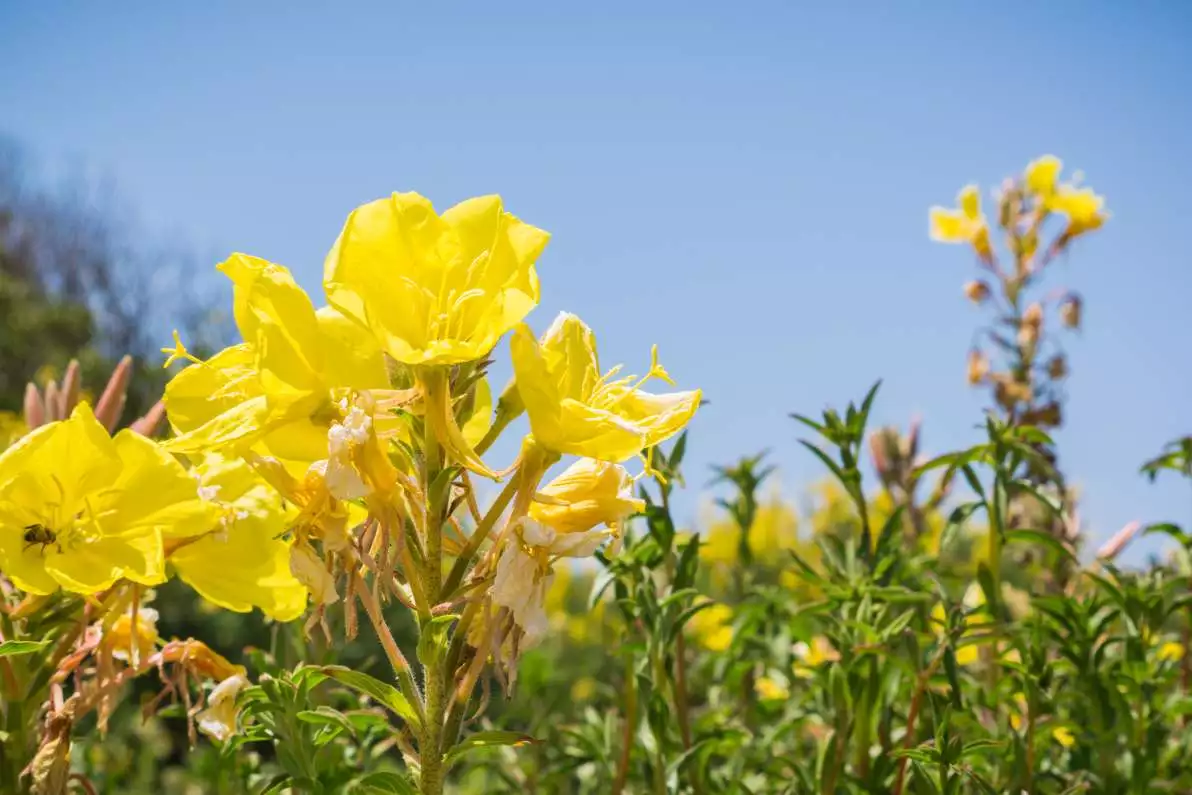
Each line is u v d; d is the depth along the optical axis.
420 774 0.58
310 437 0.58
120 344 5.89
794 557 0.77
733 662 0.90
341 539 0.57
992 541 0.78
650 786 0.78
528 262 0.58
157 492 0.64
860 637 0.75
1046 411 1.19
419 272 0.58
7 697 0.65
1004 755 0.75
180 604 2.26
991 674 0.86
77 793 0.71
